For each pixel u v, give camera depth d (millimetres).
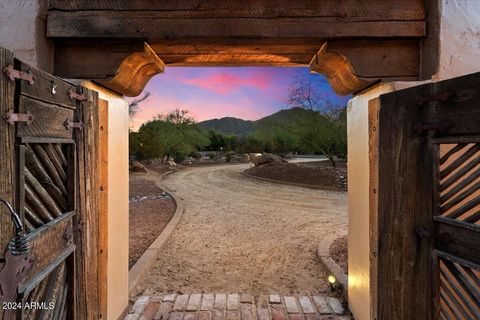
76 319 1807
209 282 3631
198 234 5734
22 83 1249
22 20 2109
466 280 1563
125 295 2883
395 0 2238
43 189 1502
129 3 2221
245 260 4375
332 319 2787
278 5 2242
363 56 2287
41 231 1379
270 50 2574
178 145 26984
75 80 2145
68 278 1751
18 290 1173
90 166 2004
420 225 1747
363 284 2496
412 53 2291
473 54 2176
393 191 1867
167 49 2527
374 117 2178
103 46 2266
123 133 2873
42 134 1433
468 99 1510
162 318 2799
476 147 1532
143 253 4414
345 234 5617
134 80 2672
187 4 2238
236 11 2242
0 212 1100
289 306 3021
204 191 11672
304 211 7887
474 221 1539
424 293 1728
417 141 1767
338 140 16266
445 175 1705
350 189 2855
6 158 1151
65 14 2178
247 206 8578
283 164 17469
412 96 1779
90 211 2002
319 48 2512
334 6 2242
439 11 2176
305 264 4211
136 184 13797
